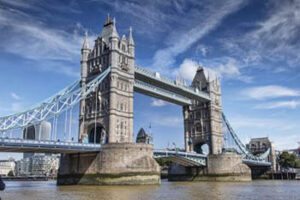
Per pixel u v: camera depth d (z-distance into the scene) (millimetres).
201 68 120875
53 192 49906
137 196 43000
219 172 98375
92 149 67688
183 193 48312
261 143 157250
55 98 70688
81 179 70188
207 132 113375
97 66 82938
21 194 47188
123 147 67188
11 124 62312
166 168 141125
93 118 80125
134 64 86000
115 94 77688
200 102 117438
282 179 125000
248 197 43688
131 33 87125
